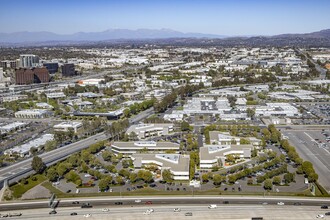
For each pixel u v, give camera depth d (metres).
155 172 196.12
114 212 150.88
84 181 186.75
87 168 198.00
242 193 167.75
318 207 152.50
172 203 158.38
